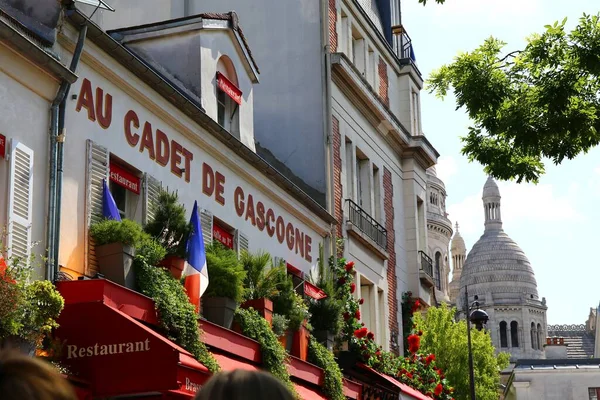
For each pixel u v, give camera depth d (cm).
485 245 18738
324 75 2636
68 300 1254
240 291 1670
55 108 1329
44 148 1312
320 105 2623
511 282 18188
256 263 1848
